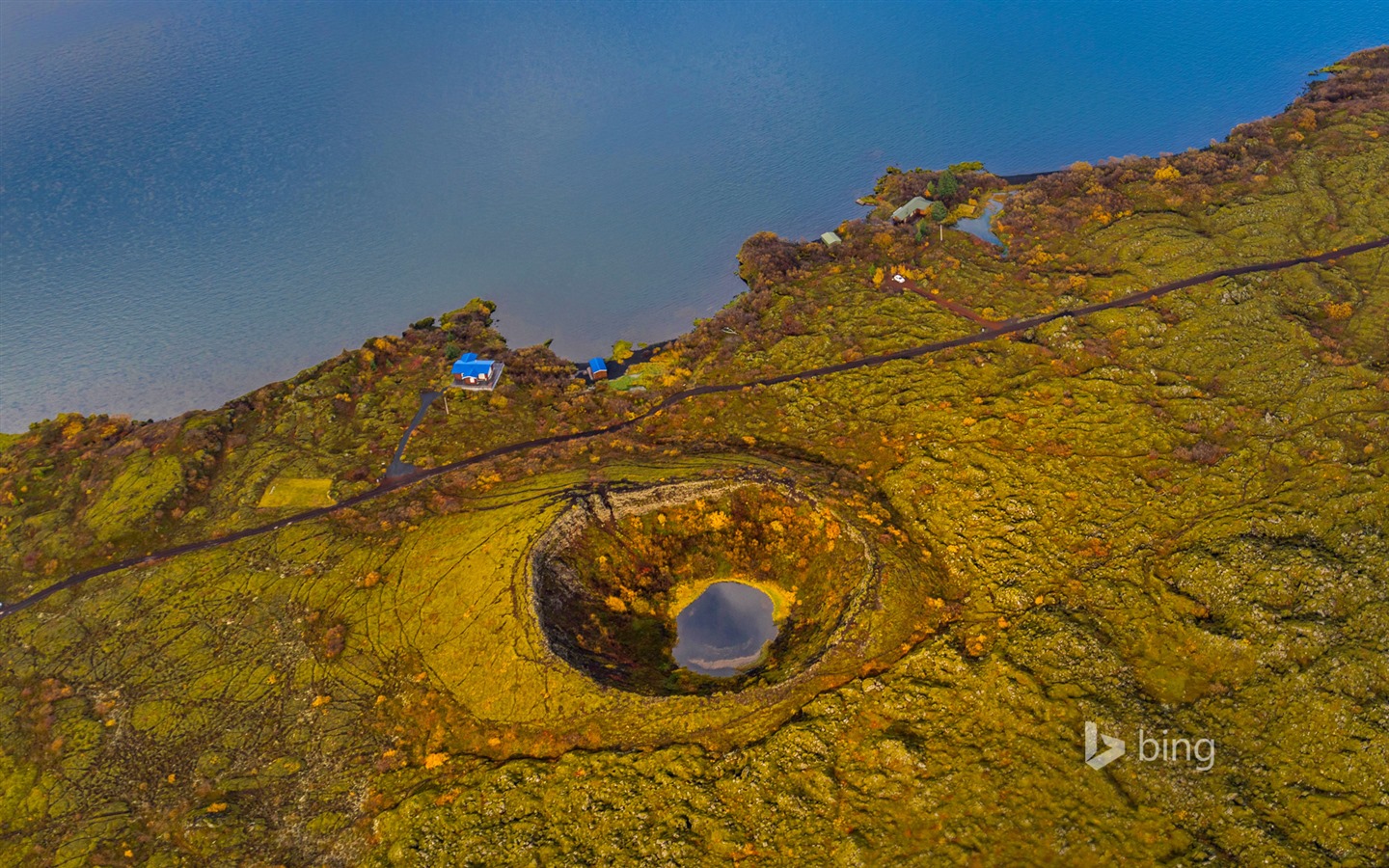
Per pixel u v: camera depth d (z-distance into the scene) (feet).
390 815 234.58
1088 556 278.67
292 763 252.62
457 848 224.12
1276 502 281.74
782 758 233.76
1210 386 337.11
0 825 244.63
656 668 277.23
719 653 281.13
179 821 239.71
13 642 297.94
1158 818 209.87
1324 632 237.04
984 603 271.08
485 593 281.74
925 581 279.28
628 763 237.45
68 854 233.55
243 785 248.11
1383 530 261.85
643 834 221.66
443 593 288.30
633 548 309.01
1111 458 310.86
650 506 315.17
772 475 322.55
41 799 248.73
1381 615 237.25
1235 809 209.05
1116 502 293.84
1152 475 301.84
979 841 210.38
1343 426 303.27
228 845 233.14
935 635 262.47
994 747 229.45
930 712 240.32
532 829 226.17
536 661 262.06
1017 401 341.41
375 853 228.02
